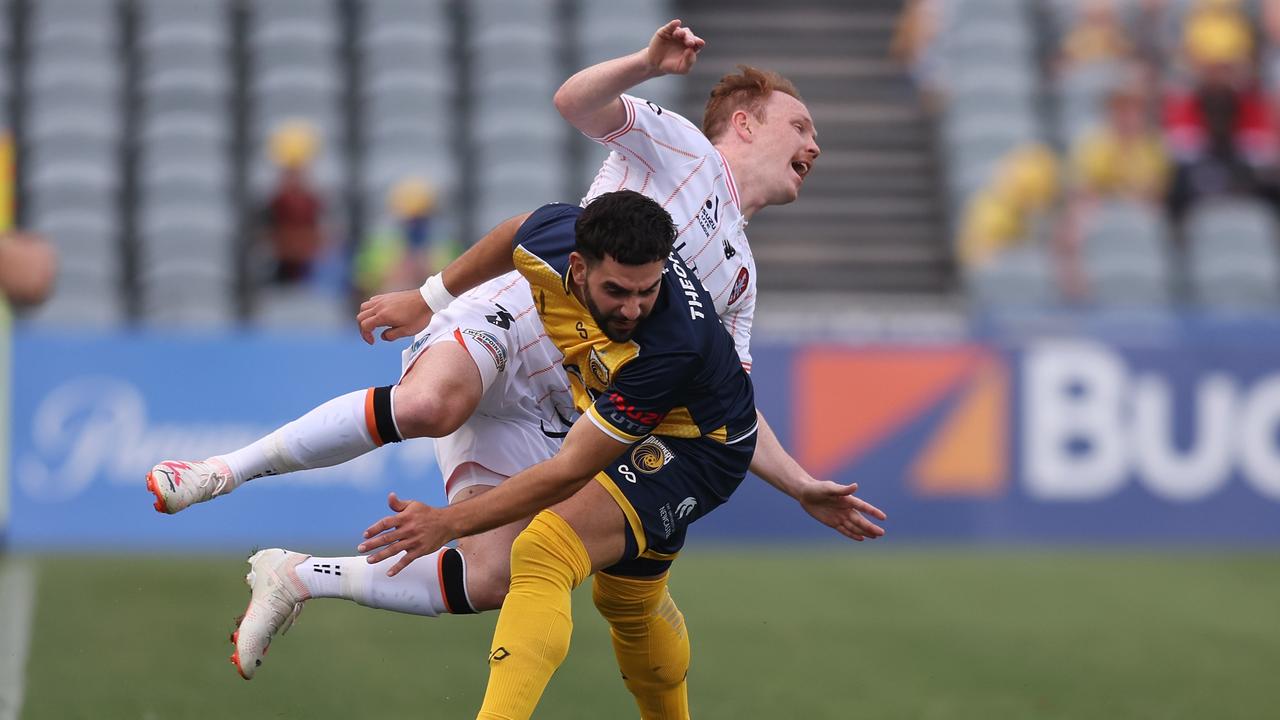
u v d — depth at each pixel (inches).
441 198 1690.5
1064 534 1357.0
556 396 608.4
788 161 598.5
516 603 528.1
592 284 496.4
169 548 1264.8
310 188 1557.6
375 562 519.8
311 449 546.3
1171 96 1777.8
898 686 828.0
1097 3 1935.3
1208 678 866.1
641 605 568.7
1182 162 1729.8
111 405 1264.8
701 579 1195.9
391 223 1579.7
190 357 1278.3
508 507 507.8
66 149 1744.6
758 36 1971.0
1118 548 1355.8
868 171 1862.7
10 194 1640.0
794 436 1343.5
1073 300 1649.9
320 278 1550.2
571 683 816.3
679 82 1911.9
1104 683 847.1
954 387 1354.6
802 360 1346.0
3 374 1249.4
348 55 1882.4
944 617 1049.5
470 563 563.2
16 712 707.4
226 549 1268.5
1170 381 1363.2
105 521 1258.6
